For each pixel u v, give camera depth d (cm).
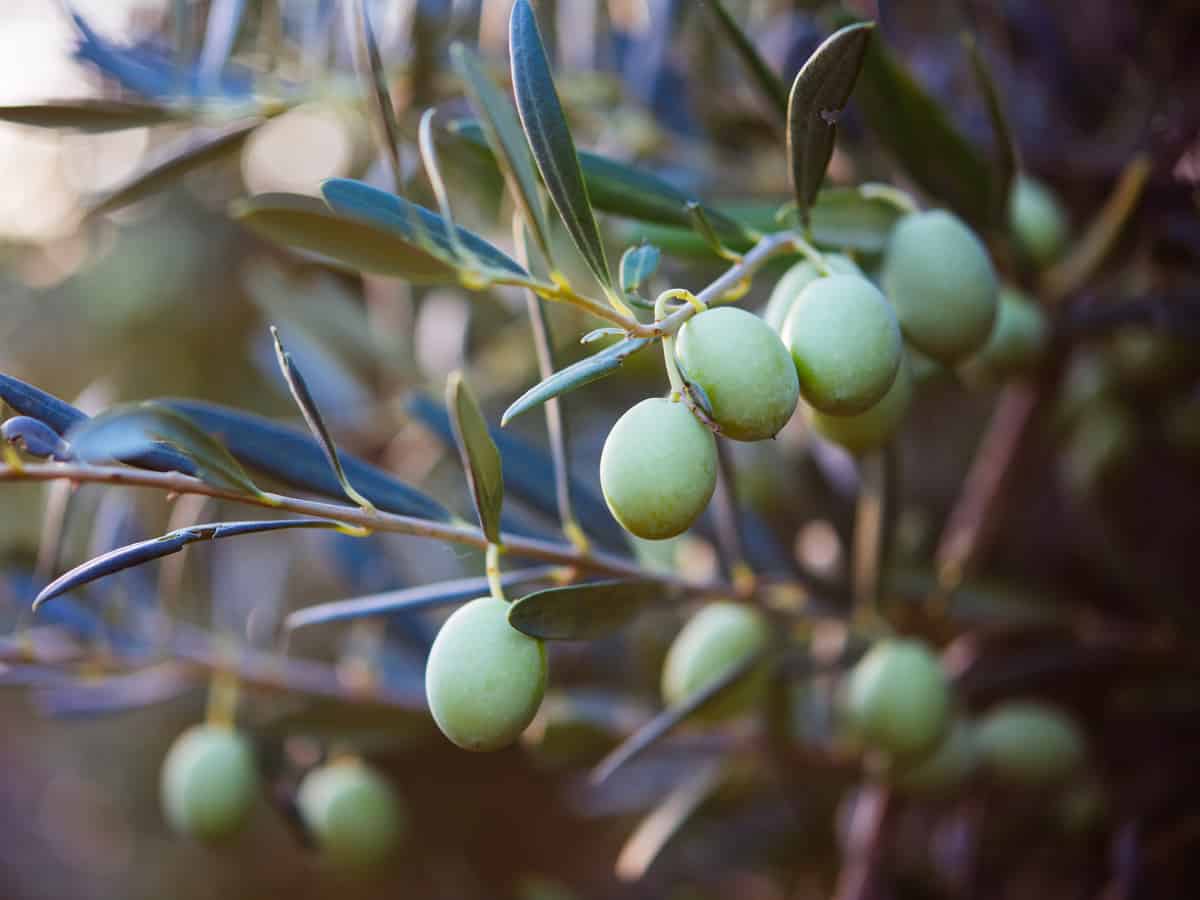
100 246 88
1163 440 54
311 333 62
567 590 33
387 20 45
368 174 46
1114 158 48
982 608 49
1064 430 55
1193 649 48
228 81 44
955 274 35
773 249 34
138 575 49
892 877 51
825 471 54
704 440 31
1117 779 50
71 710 47
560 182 32
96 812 108
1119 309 44
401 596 38
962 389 58
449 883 72
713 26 37
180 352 87
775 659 44
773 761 50
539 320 37
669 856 55
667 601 41
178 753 48
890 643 44
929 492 60
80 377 89
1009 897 52
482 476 33
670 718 39
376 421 62
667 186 37
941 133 39
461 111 46
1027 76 51
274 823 97
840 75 33
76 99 40
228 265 86
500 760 68
